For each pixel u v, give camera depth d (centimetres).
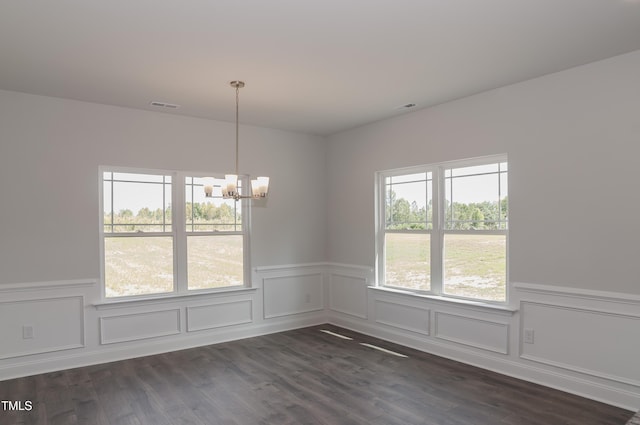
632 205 307
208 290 497
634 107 306
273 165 546
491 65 331
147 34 271
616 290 314
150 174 464
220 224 510
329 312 585
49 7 235
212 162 496
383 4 236
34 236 393
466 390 345
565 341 342
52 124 403
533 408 311
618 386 313
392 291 487
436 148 443
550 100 351
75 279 411
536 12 246
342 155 564
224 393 344
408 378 373
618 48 300
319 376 380
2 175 380
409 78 359
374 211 516
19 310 384
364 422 293
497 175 401
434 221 453
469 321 412
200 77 352
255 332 523
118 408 317
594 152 326
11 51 296
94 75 345
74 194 412
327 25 261
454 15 249
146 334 450
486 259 407
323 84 372
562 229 344
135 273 452
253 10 241
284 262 552
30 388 355
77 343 411
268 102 427
